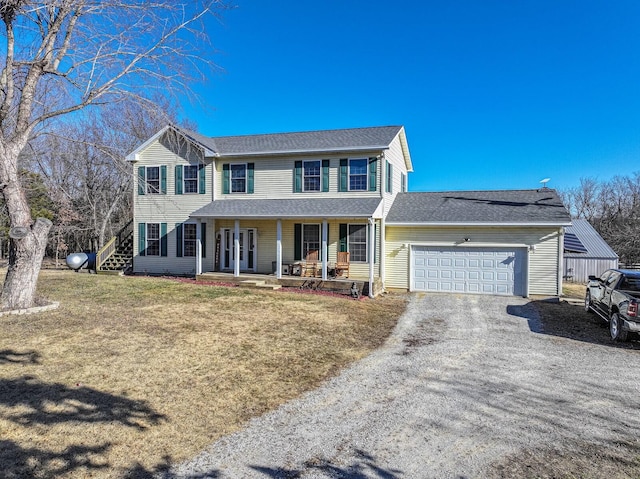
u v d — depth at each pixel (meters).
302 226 17.83
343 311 12.07
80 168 24.91
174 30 11.12
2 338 7.84
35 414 4.94
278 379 6.52
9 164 9.83
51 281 15.95
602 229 43.72
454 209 17.39
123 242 21.84
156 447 4.34
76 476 3.76
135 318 9.90
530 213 16.03
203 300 12.59
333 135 18.98
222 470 3.95
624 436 4.79
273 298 13.50
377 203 16.11
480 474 3.95
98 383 5.98
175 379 6.30
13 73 10.42
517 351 8.48
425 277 16.86
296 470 3.98
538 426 5.03
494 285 16.06
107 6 10.15
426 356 8.04
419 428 4.93
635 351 8.60
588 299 12.56
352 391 6.11
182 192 19.33
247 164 18.48
